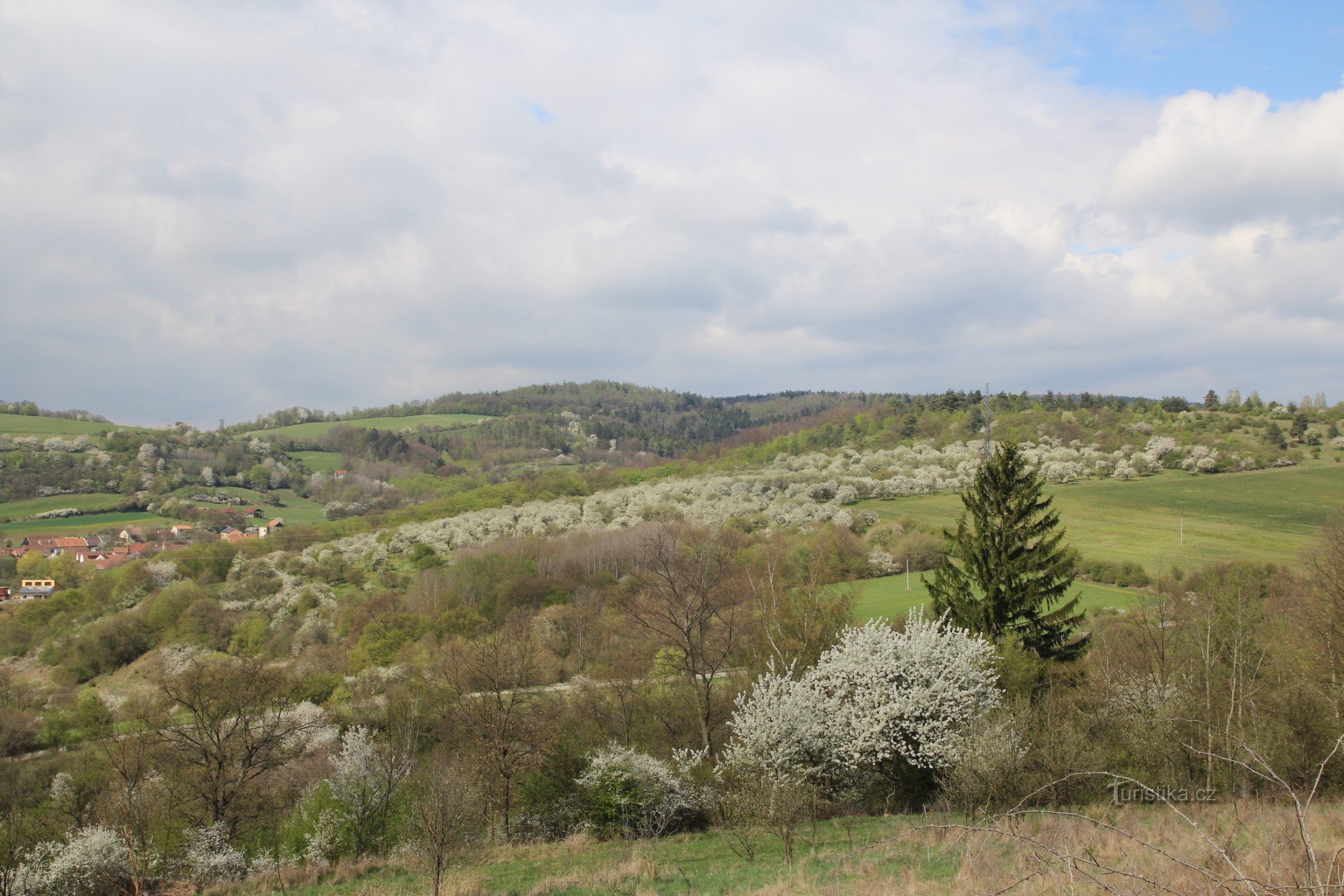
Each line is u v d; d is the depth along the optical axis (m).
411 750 33.94
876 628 26.61
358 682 49.03
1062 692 25.45
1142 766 18.09
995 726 18.14
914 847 14.38
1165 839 11.63
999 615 29.41
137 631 60.19
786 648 34.53
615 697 35.28
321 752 36.75
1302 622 26.16
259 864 23.30
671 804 23.31
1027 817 15.07
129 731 35.03
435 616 58.44
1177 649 27.34
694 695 35.62
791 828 15.63
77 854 21.39
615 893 14.29
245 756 29.41
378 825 24.33
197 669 30.78
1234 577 33.78
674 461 134.88
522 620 52.22
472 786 21.73
